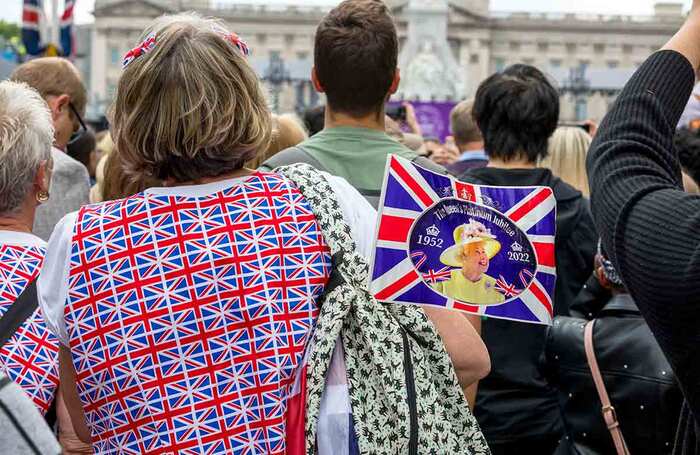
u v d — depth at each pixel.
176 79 1.91
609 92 47.78
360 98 2.85
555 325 2.99
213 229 1.89
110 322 1.84
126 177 3.15
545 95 3.68
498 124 3.70
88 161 5.62
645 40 84.81
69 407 2.01
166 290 1.85
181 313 1.84
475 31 81.81
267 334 1.86
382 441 1.91
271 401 1.86
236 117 1.94
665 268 1.42
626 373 2.79
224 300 1.86
